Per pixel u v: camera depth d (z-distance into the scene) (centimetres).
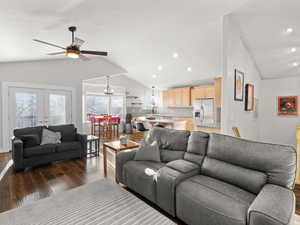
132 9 242
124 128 809
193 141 232
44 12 219
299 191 237
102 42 388
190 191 168
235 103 318
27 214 185
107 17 260
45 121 497
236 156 182
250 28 318
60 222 172
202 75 637
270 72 509
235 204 142
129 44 444
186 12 269
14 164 306
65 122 534
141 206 200
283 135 533
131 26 307
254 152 171
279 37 334
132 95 858
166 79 753
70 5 212
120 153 266
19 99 457
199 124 617
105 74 613
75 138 406
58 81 518
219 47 432
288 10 259
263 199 130
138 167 232
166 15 275
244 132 373
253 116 455
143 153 258
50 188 248
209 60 511
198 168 210
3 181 271
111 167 337
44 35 296
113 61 615
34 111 480
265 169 161
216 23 334
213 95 643
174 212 181
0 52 341
